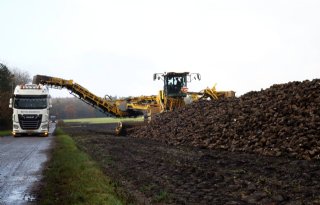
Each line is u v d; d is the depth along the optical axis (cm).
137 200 974
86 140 3102
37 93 3572
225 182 1145
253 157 1638
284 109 2027
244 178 1172
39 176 1253
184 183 1180
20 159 1717
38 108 3550
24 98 3544
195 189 1085
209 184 1137
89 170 1304
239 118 2291
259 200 927
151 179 1259
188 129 2744
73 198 898
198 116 2945
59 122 8200
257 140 1883
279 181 1089
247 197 958
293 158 1520
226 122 2386
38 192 1005
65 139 2928
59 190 1013
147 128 3572
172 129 3027
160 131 3212
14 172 1343
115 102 4278
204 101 3428
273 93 2414
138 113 4328
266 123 2028
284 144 1689
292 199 904
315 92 2033
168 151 2089
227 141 2116
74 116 14850
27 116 3516
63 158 1648
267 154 1673
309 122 1761
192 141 2447
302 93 2117
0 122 5156
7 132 4516
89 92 4166
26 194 985
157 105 3988
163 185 1161
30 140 3022
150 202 966
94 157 1884
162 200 979
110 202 873
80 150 2148
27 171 1362
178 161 1638
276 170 1258
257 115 2169
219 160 1600
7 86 6069
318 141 1559
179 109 3559
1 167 1473
